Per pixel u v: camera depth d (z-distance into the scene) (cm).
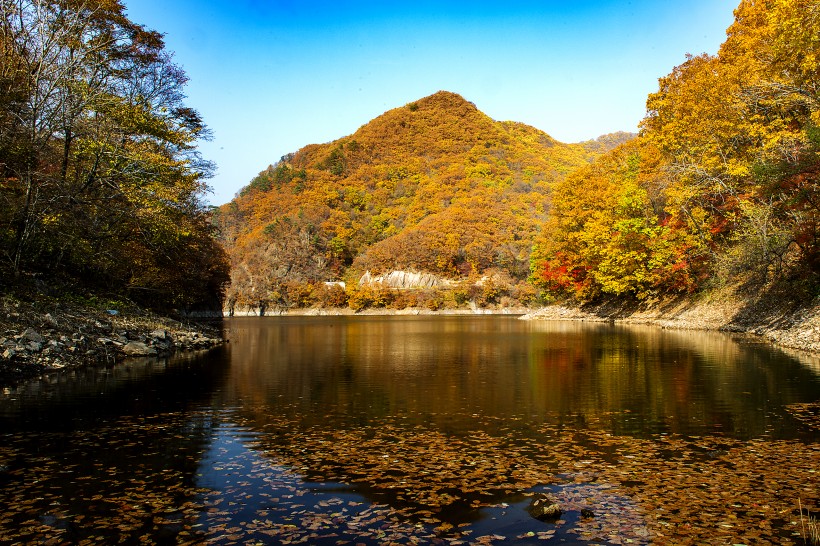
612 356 2100
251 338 3591
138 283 3188
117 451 834
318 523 570
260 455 816
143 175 2739
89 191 2572
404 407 1182
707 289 3903
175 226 2877
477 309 11444
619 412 1103
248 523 569
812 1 2273
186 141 2975
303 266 13475
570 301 6588
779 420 998
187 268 4041
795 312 2539
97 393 1323
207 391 1381
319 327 5456
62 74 2317
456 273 12462
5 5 2248
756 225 2998
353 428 988
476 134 19938
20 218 2159
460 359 2142
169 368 1803
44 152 2277
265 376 1664
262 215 16412
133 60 2748
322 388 1436
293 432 958
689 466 743
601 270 4866
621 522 566
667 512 589
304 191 16812
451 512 599
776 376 1483
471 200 14050
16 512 593
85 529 552
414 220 14675
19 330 1739
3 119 2131
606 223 5038
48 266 2497
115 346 2044
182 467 758
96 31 2561
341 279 13725
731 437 889
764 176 2538
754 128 3069
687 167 3709
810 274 2611
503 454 817
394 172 18038
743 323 3056
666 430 947
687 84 3997
